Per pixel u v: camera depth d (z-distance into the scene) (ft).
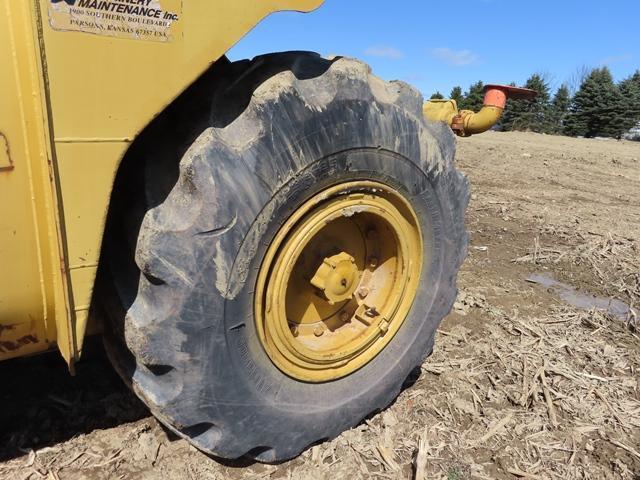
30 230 5.25
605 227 20.75
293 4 5.66
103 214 5.27
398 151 7.22
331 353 7.60
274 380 7.01
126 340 5.97
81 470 7.28
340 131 6.48
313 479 7.50
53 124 4.82
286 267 6.66
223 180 5.70
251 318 6.45
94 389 8.72
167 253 5.61
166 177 5.91
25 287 5.41
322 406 7.64
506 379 10.29
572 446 8.71
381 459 7.98
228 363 6.37
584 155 45.85
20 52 4.77
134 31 4.92
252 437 6.98
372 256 8.28
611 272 16.25
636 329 12.66
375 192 7.29
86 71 4.83
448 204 8.29
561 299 14.26
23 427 7.88
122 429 7.98
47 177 4.92
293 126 6.07
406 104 7.41
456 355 10.94
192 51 5.22
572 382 10.36
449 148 8.20
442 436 8.63
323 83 6.37
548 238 19.02
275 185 6.07
